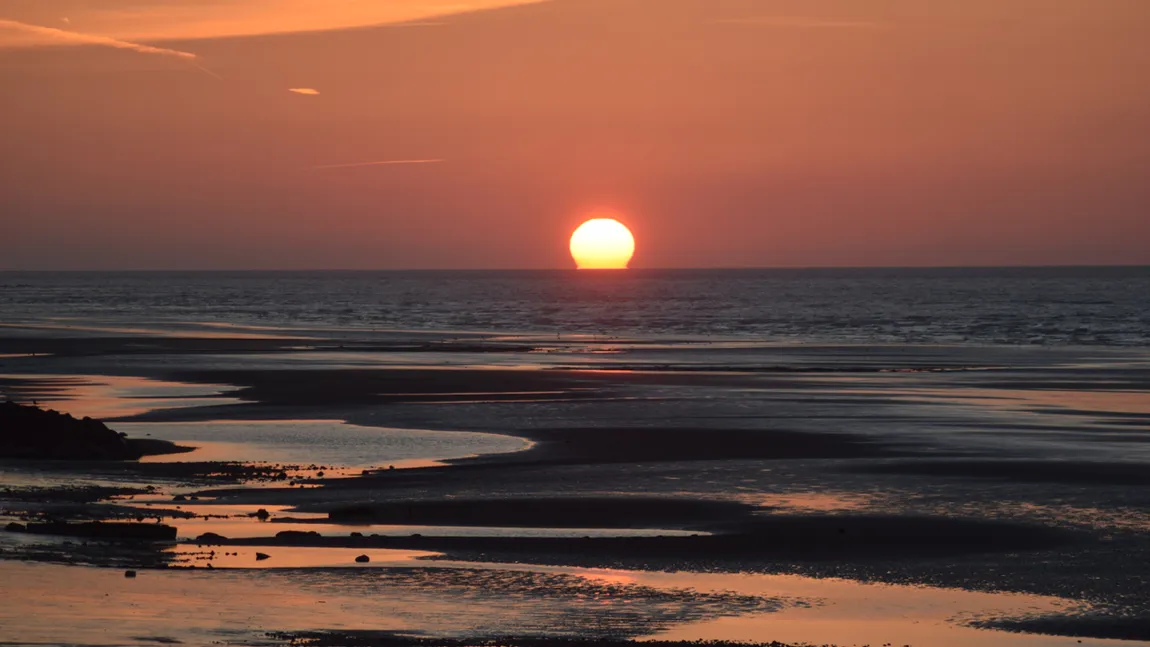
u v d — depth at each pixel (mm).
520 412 89125
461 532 47406
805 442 74000
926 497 55562
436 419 84875
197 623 32344
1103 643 33969
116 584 36438
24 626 31031
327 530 47219
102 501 52094
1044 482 59719
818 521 49969
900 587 39625
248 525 47812
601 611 35844
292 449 70312
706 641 33062
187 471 61094
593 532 47719
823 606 37219
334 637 31828
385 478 59969
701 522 49812
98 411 89000
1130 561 43281
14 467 61375
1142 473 62438
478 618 34500
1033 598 38406
